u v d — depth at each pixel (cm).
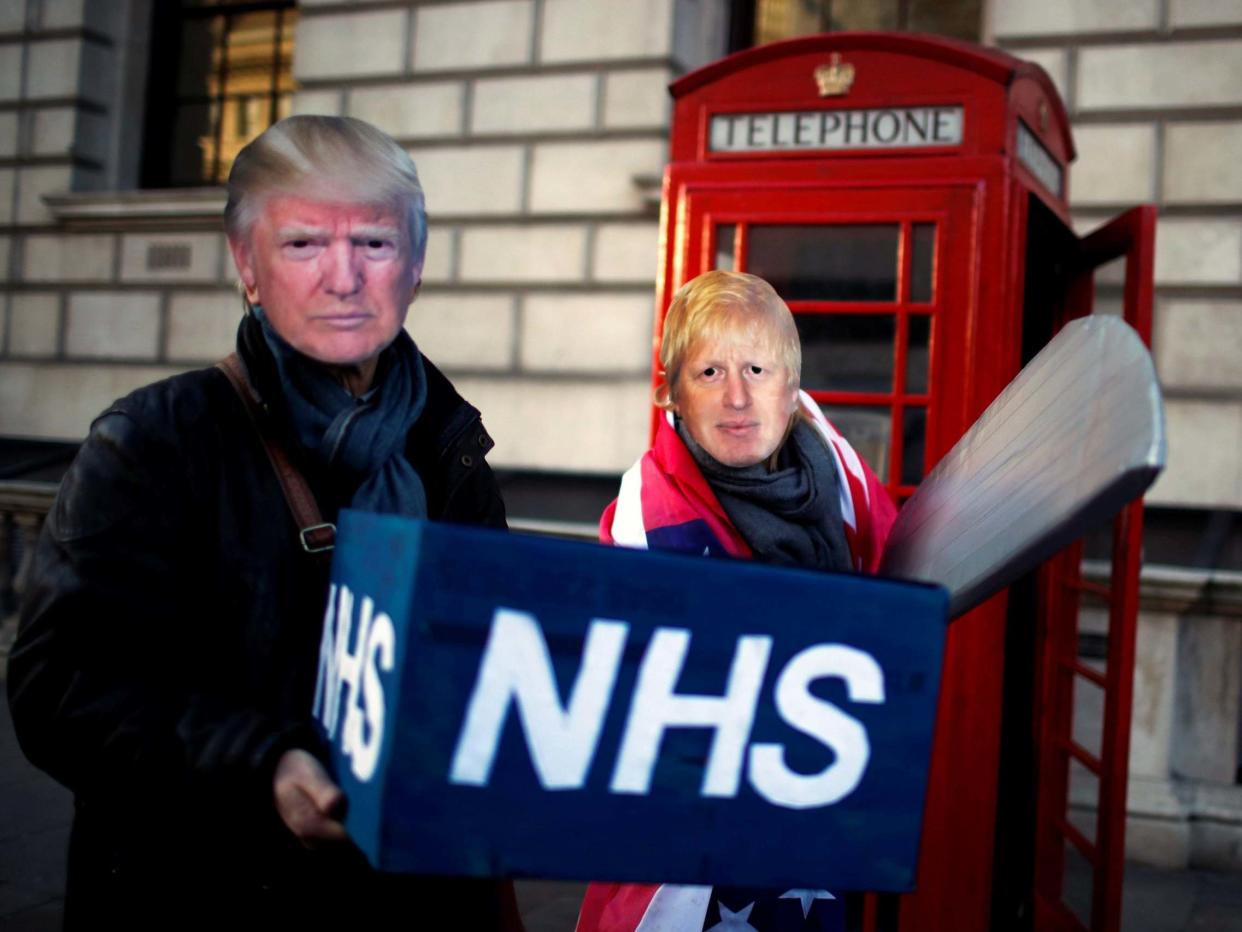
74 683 128
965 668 331
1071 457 124
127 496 134
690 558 99
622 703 98
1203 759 525
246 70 1061
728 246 359
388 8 883
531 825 95
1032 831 408
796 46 356
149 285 991
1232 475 668
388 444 150
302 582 143
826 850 102
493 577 94
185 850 138
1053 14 710
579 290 829
